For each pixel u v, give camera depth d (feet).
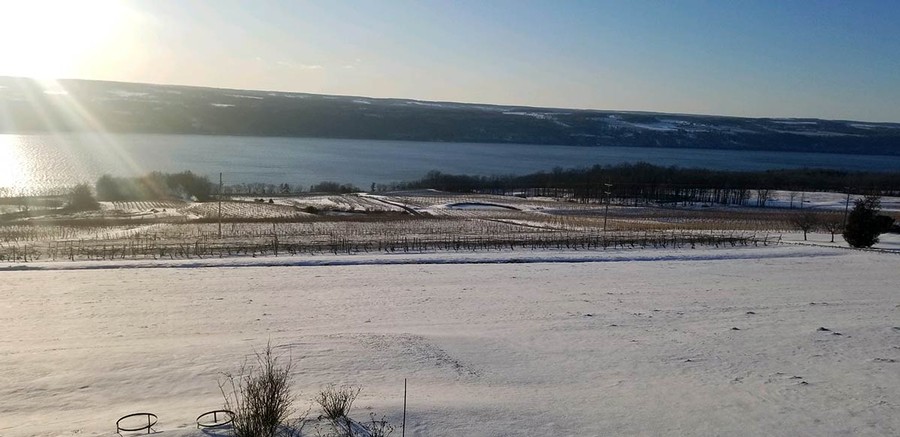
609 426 50.47
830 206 359.66
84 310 91.71
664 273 130.31
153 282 112.98
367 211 275.18
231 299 100.22
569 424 50.39
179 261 133.59
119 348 70.64
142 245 158.40
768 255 155.22
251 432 40.40
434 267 133.49
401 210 287.28
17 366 63.52
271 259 136.98
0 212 248.73
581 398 57.16
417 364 66.03
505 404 54.03
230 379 59.31
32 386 57.82
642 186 425.69
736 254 155.43
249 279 116.98
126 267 127.44
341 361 65.98
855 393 60.18
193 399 54.60
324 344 72.28
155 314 89.66
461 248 158.71
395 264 136.36
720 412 54.65
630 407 55.16
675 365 68.80
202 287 109.19
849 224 170.71
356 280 117.60
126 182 349.82
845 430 51.37
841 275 129.80
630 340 78.79
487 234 192.44
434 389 58.13
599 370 66.54
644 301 102.83
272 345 71.67
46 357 66.64
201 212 259.39
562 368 66.95
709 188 426.92
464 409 51.72
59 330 80.43
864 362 70.44
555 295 106.83
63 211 259.19
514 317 90.89
